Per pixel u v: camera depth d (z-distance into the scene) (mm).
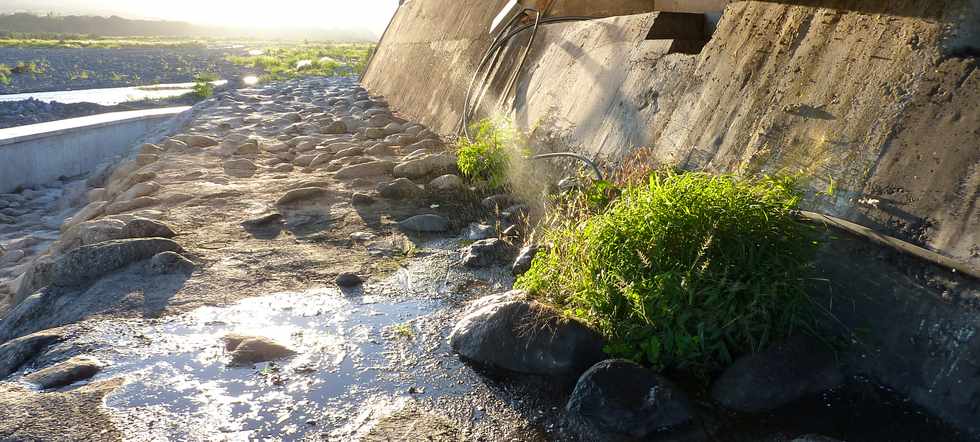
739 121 4977
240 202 7320
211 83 29422
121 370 3648
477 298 4730
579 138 7035
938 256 3295
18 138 11812
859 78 4223
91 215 7664
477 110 10195
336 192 7617
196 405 3301
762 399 3277
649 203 3900
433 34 15266
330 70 37250
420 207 6992
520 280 4492
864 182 3855
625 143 6266
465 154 7746
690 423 3141
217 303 4598
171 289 4820
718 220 3662
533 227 5996
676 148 5508
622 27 7414
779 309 3539
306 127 13008
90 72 35781
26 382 3482
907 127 3795
